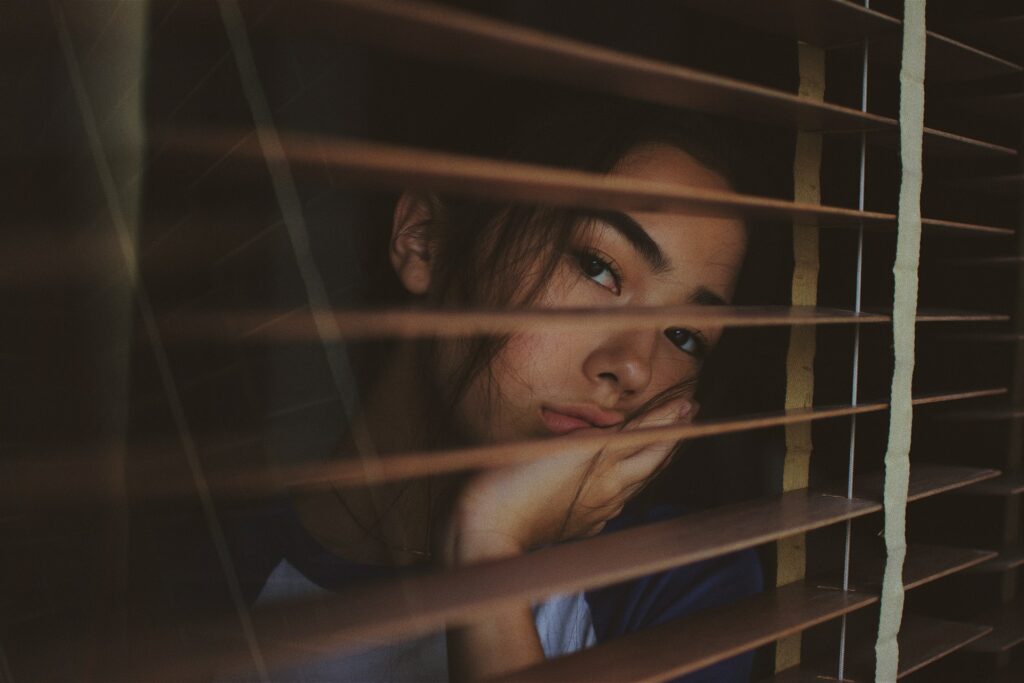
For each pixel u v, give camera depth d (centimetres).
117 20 50
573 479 85
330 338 45
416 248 93
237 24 43
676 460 109
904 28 80
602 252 91
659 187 59
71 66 48
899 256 81
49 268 51
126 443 50
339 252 92
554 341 89
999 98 102
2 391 51
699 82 63
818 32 82
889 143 86
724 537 68
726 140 99
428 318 51
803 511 78
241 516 72
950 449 114
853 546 103
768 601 81
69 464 50
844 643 85
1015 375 113
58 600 50
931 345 112
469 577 55
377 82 89
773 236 103
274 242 52
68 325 51
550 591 54
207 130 47
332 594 51
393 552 83
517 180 52
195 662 46
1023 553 112
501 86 93
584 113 94
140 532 49
